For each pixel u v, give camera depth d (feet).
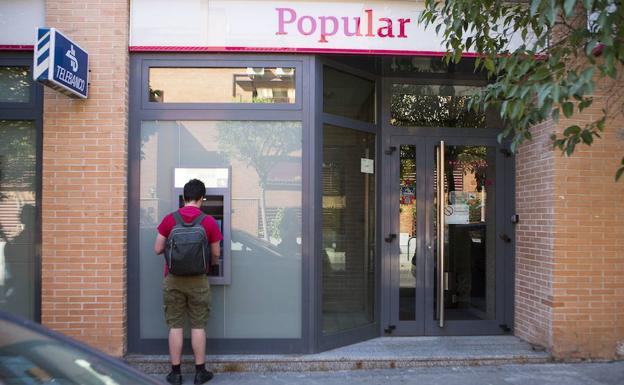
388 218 18.43
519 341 17.70
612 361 16.15
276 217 16.35
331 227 17.01
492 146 18.81
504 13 12.64
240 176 16.39
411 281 18.44
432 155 18.63
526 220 17.80
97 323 15.55
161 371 15.34
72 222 15.61
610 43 8.70
